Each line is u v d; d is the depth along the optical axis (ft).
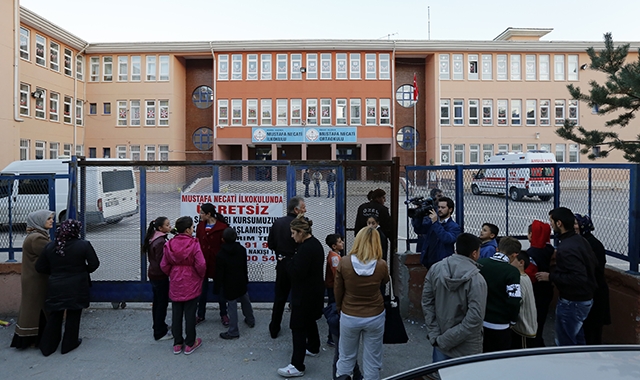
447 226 16.71
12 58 76.74
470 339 10.57
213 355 15.57
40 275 16.17
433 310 11.53
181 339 15.81
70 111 102.94
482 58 111.65
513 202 19.85
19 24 82.23
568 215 13.53
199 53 109.70
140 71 109.19
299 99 110.32
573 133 30.66
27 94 88.63
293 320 14.05
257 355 15.60
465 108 111.14
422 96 117.29
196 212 20.59
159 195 20.61
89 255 15.90
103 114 108.88
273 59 110.11
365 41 109.60
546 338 17.19
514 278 11.29
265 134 109.70
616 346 6.64
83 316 19.62
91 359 15.16
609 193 16.57
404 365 14.90
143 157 108.78
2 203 20.12
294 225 14.24
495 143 111.34
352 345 12.32
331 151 111.96
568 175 18.80
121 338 17.10
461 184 19.90
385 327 14.11
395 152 113.39
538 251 14.66
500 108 111.86
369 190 20.27
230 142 109.81
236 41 108.68
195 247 15.70
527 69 111.96
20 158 83.82
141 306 21.20
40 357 15.31
